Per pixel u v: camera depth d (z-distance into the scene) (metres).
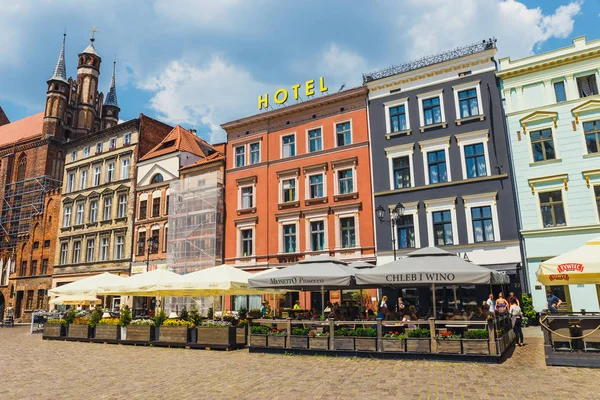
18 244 51.50
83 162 47.47
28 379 11.23
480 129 25.70
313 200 30.30
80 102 66.19
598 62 23.50
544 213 23.70
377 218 27.67
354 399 8.42
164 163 39.88
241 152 35.03
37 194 53.62
